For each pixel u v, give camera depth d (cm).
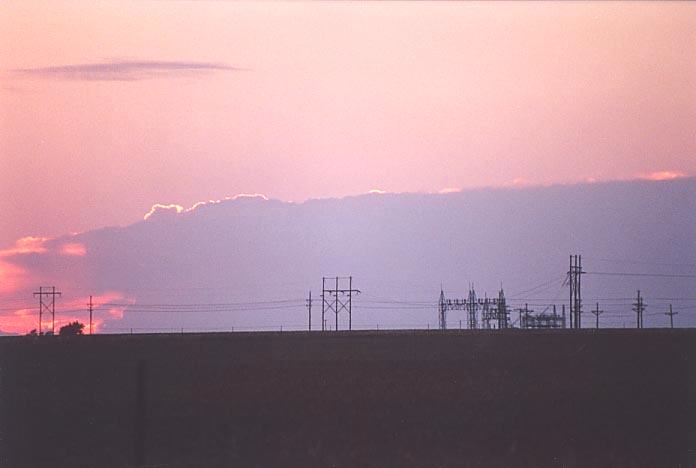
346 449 18962
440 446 19225
